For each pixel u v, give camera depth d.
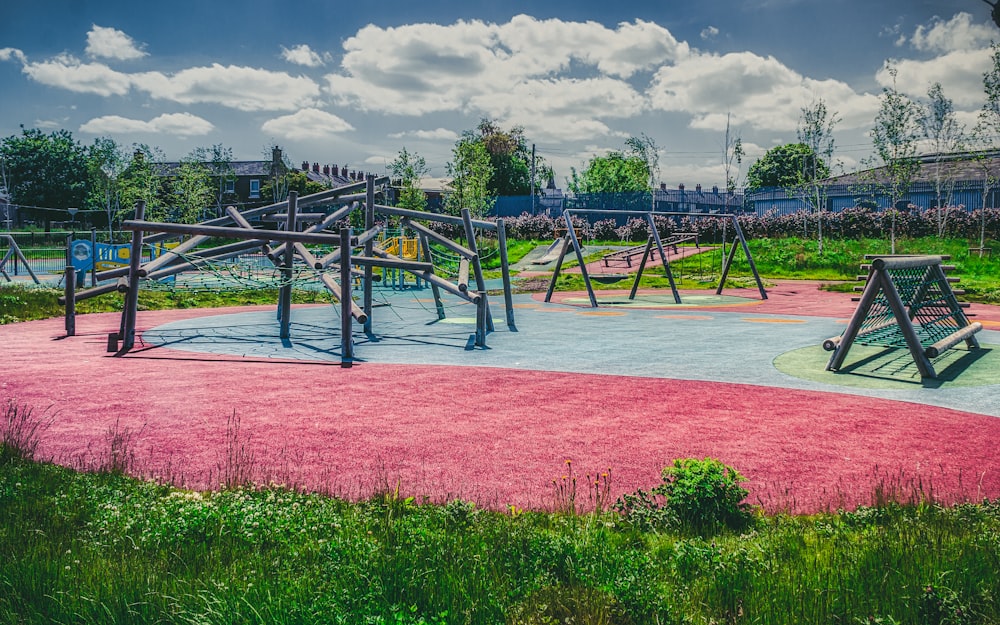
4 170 82.50
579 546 4.67
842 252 41.22
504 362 13.15
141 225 14.59
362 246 18.25
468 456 7.27
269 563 4.40
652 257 42.44
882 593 3.96
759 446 7.62
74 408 9.23
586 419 8.79
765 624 3.75
